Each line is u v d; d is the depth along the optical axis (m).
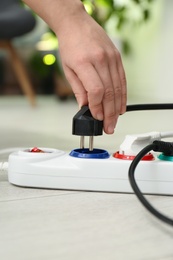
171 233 0.54
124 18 3.32
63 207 0.61
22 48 4.09
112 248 0.50
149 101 3.32
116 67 0.69
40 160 0.69
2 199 0.64
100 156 0.68
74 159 0.68
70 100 3.62
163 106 0.81
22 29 2.61
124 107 0.72
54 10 0.71
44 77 4.19
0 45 2.81
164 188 0.66
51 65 3.96
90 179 0.67
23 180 0.69
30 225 0.56
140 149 0.68
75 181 0.67
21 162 0.68
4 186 0.70
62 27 0.70
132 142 0.68
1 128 1.64
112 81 0.68
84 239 0.52
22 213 0.59
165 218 0.53
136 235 0.53
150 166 0.65
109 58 0.68
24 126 1.72
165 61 3.40
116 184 0.67
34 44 4.09
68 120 2.01
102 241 0.52
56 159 0.69
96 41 0.68
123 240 0.52
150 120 2.08
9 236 0.53
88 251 0.50
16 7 2.63
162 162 0.65
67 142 1.24
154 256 0.49
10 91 4.16
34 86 4.20
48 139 1.31
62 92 3.49
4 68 4.12
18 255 0.49
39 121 1.95
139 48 3.71
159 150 0.66
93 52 0.67
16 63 2.86
